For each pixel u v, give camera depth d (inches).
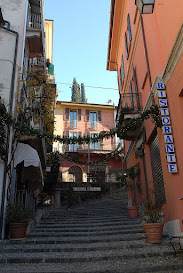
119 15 617.3
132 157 565.9
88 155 1119.0
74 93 2118.6
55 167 716.0
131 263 210.1
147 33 401.4
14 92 367.2
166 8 304.8
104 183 890.1
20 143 356.5
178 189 273.4
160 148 331.3
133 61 522.0
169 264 200.5
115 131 349.7
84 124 1258.0
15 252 246.2
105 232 312.2
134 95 496.4
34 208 399.2
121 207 606.9
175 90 283.7
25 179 441.1
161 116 308.3
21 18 428.5
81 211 559.8
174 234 279.0
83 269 197.0
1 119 312.2
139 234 299.1
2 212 295.7
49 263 218.7
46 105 442.3
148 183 411.2
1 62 374.3
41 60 604.4
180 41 259.4
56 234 307.3
